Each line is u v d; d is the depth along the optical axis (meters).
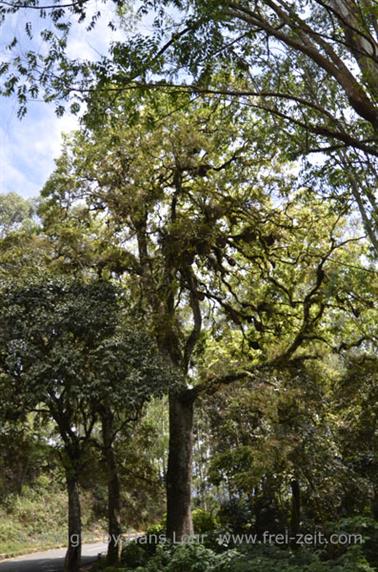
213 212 15.45
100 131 9.48
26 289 13.06
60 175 16.22
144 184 15.95
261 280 17.83
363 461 15.64
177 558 10.65
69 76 8.16
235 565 9.61
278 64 9.10
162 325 15.30
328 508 13.98
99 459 14.95
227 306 16.86
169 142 15.22
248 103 9.87
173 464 15.46
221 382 15.23
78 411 13.88
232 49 8.49
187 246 15.30
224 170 15.70
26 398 11.93
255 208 15.77
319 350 16.05
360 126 8.95
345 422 16.25
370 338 15.77
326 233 16.12
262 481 15.11
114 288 14.04
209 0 7.35
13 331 12.38
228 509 18.62
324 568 8.46
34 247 15.75
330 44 7.84
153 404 23.47
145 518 23.64
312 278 16.28
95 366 12.24
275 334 17.33
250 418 16.48
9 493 30.02
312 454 13.26
